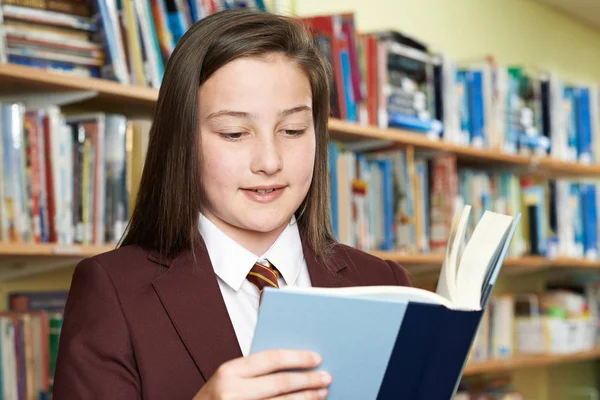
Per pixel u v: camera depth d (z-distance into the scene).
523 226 3.49
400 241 2.78
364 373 0.84
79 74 1.94
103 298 1.04
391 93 2.76
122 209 1.98
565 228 3.67
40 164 1.84
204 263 1.08
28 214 1.82
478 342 3.21
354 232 2.58
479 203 3.22
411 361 0.85
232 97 1.02
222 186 1.04
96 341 1.01
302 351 0.82
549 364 4.09
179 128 1.05
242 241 1.11
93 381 0.99
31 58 1.86
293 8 2.82
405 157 2.77
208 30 1.05
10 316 1.87
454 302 0.90
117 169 1.98
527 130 3.49
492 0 3.89
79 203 1.93
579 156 3.81
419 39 3.28
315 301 0.79
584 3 4.23
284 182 1.05
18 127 1.81
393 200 2.79
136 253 1.09
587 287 3.94
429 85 2.96
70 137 1.91
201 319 1.04
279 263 1.12
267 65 1.03
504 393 3.45
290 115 1.04
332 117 2.45
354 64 2.56
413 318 0.82
